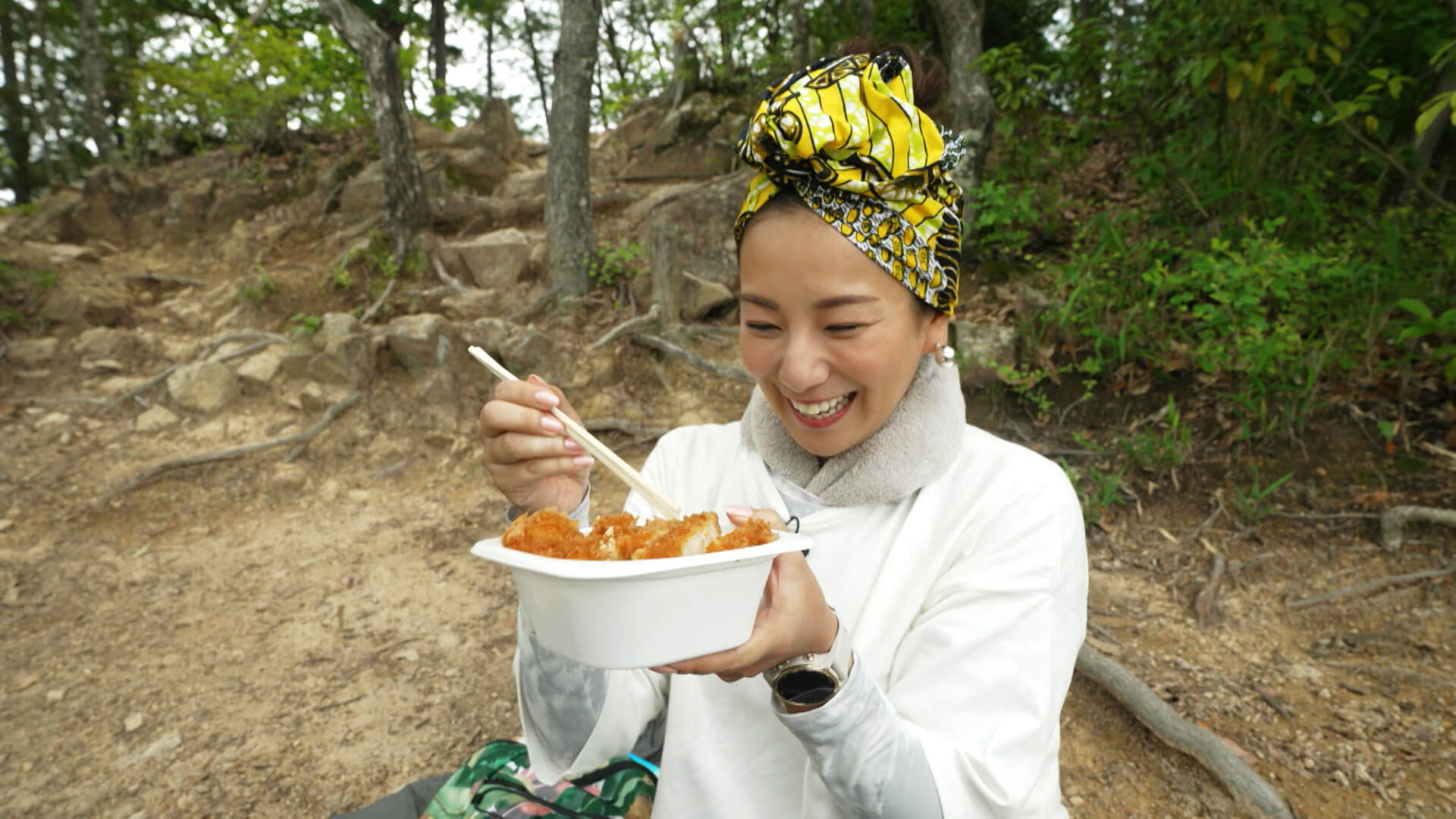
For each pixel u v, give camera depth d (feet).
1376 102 17.52
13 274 25.68
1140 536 13.69
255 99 34.47
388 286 25.31
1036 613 3.99
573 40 23.20
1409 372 14.53
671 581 2.66
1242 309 14.02
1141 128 20.62
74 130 70.38
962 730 3.78
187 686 11.91
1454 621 10.78
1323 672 10.42
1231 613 11.73
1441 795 8.41
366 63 25.66
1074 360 17.08
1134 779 9.21
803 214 3.64
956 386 4.69
